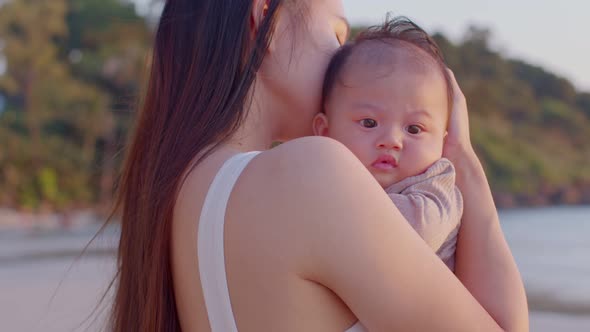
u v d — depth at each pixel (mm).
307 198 1305
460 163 1729
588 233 17688
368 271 1276
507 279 1521
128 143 1709
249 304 1332
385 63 1746
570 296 9281
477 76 44969
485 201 1644
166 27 1649
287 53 1687
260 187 1354
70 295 8750
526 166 37844
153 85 1646
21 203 33281
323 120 1800
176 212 1485
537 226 20641
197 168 1479
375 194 1335
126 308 1593
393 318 1278
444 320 1306
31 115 36438
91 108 36438
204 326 1404
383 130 1729
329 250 1282
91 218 31844
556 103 46406
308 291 1301
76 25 42625
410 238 1324
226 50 1558
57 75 38125
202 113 1539
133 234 1606
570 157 40625
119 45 40250
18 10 38000
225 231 1369
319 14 1770
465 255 1588
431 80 1751
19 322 7336
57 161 35094
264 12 1605
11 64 37375
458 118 1782
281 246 1308
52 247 18594
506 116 44000
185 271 1447
